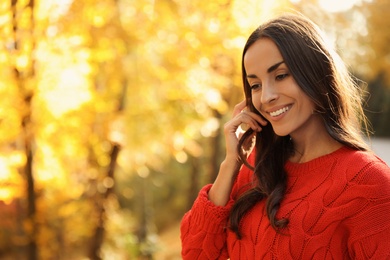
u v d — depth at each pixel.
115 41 6.04
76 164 7.29
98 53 5.76
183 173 13.80
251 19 5.58
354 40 11.80
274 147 1.87
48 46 4.98
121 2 6.13
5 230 9.05
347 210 1.62
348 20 9.66
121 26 6.05
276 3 5.71
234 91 6.99
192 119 6.96
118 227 8.95
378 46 12.51
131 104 7.18
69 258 9.59
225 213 1.93
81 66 5.25
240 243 1.86
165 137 7.33
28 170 5.62
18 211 8.31
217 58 6.40
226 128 1.96
